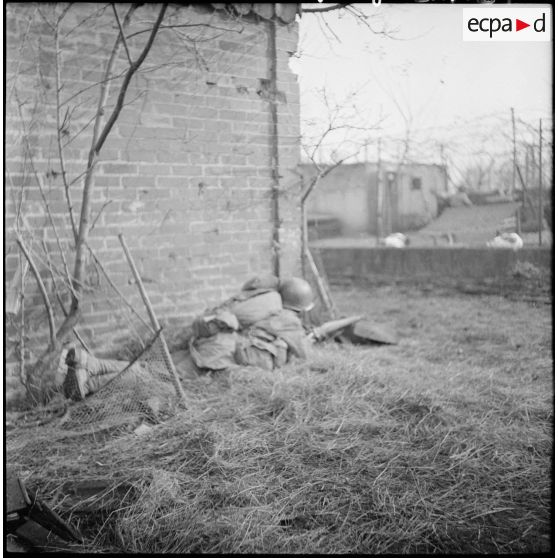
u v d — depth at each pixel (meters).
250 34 5.52
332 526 2.75
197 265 5.41
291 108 5.82
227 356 4.83
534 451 3.47
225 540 2.63
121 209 4.91
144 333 5.08
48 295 4.55
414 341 6.17
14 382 4.29
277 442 3.61
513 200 9.23
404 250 10.31
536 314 7.18
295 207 6.04
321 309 6.35
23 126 4.30
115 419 3.95
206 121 5.34
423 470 3.24
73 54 4.56
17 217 4.07
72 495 3.04
